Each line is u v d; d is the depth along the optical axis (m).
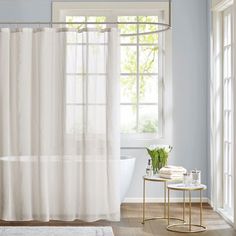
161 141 8.81
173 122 8.84
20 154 7.09
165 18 8.78
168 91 8.81
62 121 7.10
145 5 8.77
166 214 8.02
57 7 8.77
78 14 8.86
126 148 8.80
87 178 7.08
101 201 7.12
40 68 7.08
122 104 8.90
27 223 7.48
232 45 7.60
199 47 8.84
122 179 8.22
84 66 7.14
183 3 8.84
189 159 8.83
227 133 8.09
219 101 8.33
